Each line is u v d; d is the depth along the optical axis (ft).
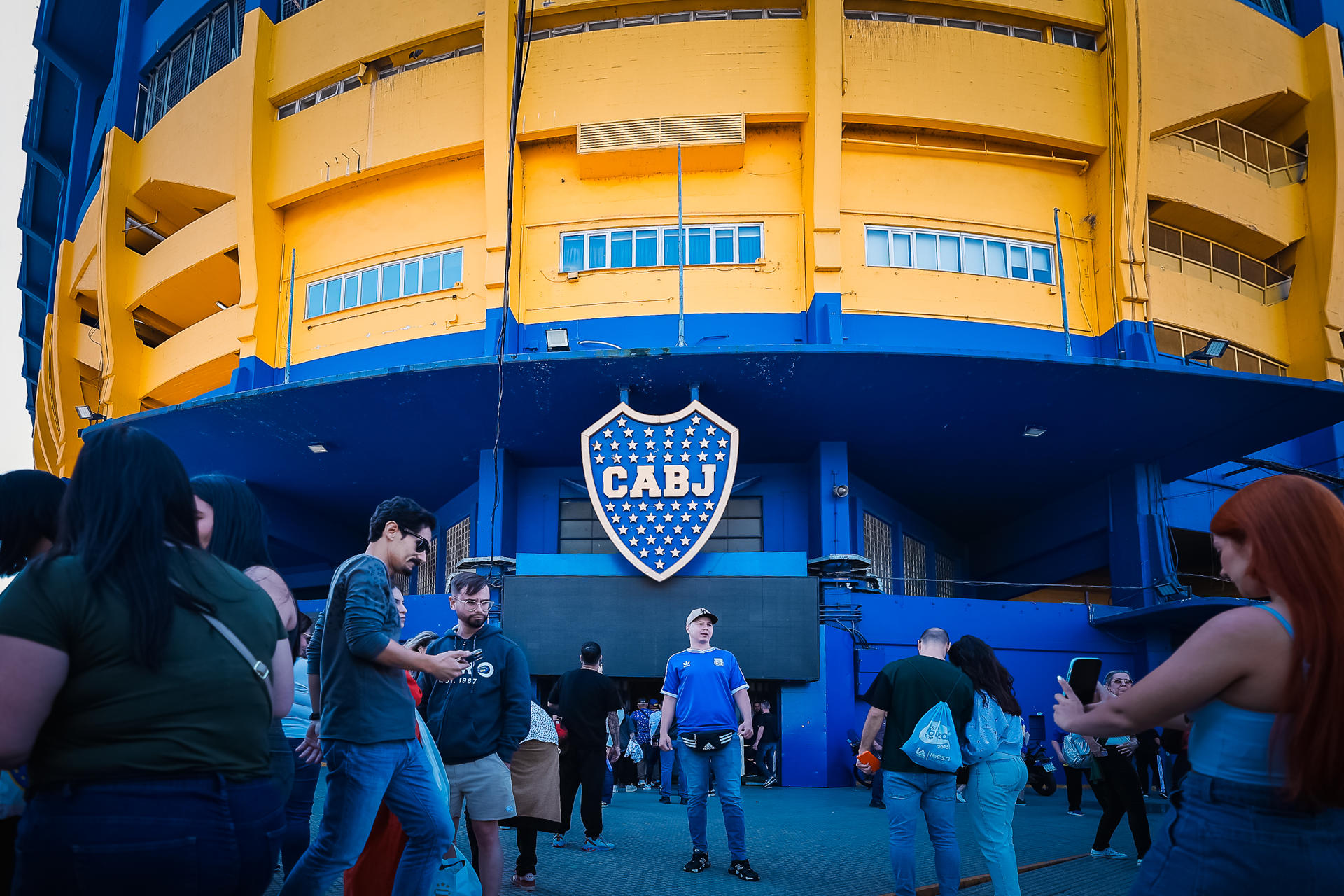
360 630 13.79
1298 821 8.20
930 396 62.80
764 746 59.52
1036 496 82.58
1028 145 71.72
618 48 68.80
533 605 62.80
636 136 67.62
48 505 11.17
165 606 8.01
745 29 68.90
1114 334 68.74
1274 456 87.15
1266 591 8.84
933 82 68.90
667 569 61.11
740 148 67.67
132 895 7.60
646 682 74.84
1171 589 69.36
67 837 7.53
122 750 7.72
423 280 72.02
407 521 15.67
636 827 34.71
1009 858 19.79
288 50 77.41
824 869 25.86
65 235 104.12
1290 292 82.17
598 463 62.39
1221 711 8.68
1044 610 69.72
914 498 83.92
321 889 13.74
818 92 66.23
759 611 61.57
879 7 70.49
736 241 69.15
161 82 93.20
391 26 73.36
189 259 82.48
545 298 68.90
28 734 7.39
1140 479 73.56
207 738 8.09
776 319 67.62
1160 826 9.25
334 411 66.18
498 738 19.07
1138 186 69.36
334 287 74.84
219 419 68.13
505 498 70.33
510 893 21.86
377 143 72.84
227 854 8.08
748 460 73.72
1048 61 70.90
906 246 69.41
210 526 13.09
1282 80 79.41
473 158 72.33
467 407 65.31
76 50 108.06
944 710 19.79
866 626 65.82
